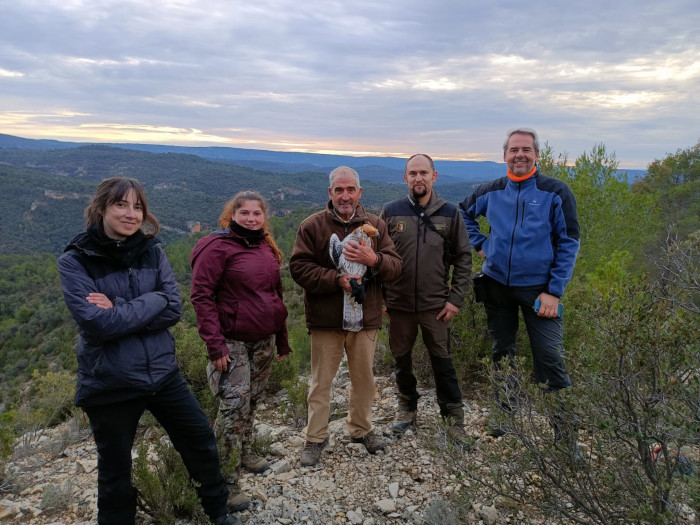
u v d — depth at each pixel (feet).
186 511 8.30
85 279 6.88
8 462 11.61
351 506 8.77
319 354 10.43
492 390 7.16
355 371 10.59
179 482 8.19
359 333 10.34
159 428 12.86
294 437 11.91
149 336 7.30
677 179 63.62
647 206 25.94
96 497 9.35
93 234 7.04
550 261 10.38
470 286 15.17
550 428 6.63
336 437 11.73
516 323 11.39
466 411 12.78
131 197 7.11
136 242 7.30
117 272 7.19
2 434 11.06
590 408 6.01
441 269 10.87
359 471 10.03
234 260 8.95
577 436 6.30
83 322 6.50
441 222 10.78
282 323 9.71
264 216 9.27
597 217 24.94
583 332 13.44
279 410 13.88
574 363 6.21
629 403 5.67
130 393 6.98
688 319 5.65
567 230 10.28
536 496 7.13
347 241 9.64
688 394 5.31
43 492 9.55
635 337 5.61
